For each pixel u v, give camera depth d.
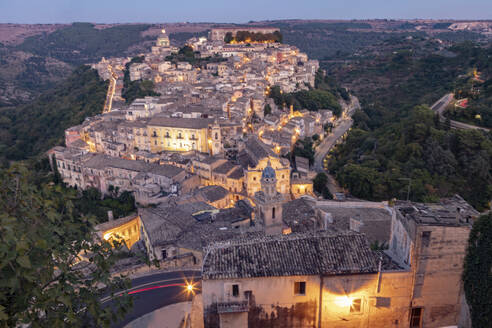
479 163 111.25
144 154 146.38
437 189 111.44
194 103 183.75
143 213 86.25
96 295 28.42
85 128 173.62
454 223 34.81
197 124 147.12
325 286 35.00
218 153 142.00
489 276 31.56
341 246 36.22
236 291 34.94
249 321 35.56
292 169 145.25
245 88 198.38
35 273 24.75
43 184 28.45
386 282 35.38
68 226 28.23
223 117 159.88
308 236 37.06
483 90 172.88
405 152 127.50
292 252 35.72
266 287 34.78
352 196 127.06
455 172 115.69
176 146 150.38
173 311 49.66
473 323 33.25
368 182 121.19
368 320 36.25
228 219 84.56
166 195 121.50
